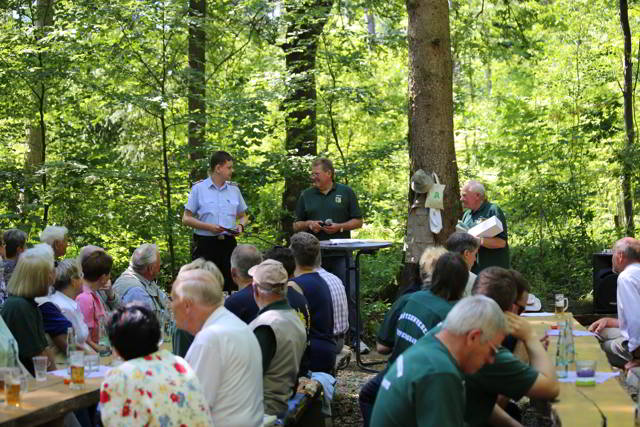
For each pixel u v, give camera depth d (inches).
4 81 396.5
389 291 410.9
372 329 360.8
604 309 334.3
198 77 412.8
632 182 463.5
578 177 476.1
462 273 169.5
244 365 154.7
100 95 416.5
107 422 130.3
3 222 388.8
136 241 424.2
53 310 204.8
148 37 397.7
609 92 548.7
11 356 169.2
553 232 476.4
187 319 158.2
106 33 400.8
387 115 469.4
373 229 501.7
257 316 192.1
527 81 743.7
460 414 117.0
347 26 536.1
